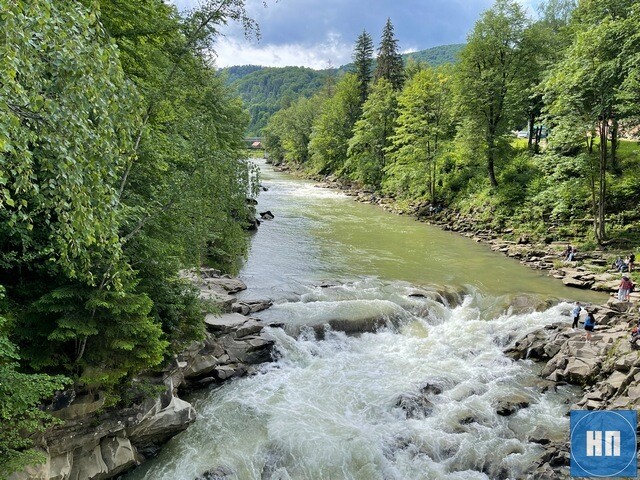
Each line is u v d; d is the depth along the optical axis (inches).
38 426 349.1
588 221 1333.7
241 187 712.4
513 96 1640.0
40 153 285.7
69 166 269.1
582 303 896.3
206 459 480.7
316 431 526.9
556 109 1231.5
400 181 2110.0
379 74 3331.7
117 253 322.7
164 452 492.7
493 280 1076.5
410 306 874.1
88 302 391.9
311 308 831.7
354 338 767.1
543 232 1386.6
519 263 1226.0
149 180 543.8
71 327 384.2
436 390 620.1
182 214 533.3
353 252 1304.1
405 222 1780.3
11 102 247.3
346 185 2832.2
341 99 3280.0
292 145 4138.8
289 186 2883.9
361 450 498.9
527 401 593.9
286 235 1486.2
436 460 494.3
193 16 561.0
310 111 4126.5
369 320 796.6
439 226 1716.3
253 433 525.7
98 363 435.8
